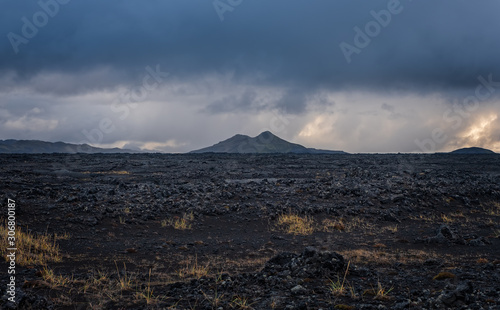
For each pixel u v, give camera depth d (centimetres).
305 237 1568
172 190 2309
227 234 1612
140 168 3997
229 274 973
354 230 1705
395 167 4138
